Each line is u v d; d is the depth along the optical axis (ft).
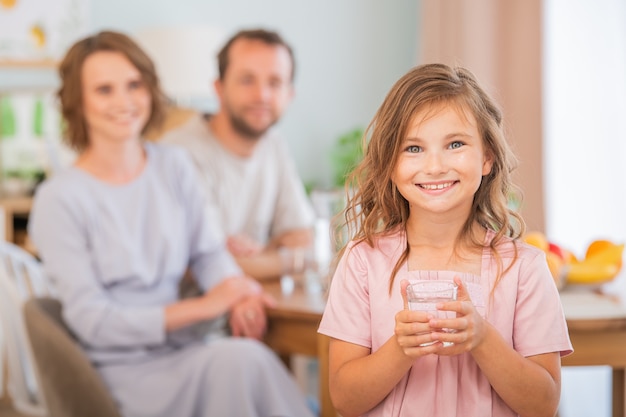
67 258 8.54
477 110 4.46
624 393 7.34
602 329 7.03
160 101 9.20
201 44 14.38
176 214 9.07
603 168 14.11
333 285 4.90
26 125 14.69
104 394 8.18
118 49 8.85
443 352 4.23
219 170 10.77
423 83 4.50
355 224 4.95
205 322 9.12
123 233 8.75
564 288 8.11
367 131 4.87
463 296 4.28
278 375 8.46
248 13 16.37
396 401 4.67
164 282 8.97
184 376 8.38
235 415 8.16
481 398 4.60
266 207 11.28
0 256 9.55
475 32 15.42
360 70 17.11
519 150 14.98
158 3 15.69
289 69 11.02
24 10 14.87
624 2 13.74
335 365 4.81
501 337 4.35
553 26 14.62
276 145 11.46
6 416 9.96
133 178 8.96
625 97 13.83
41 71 15.03
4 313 8.88
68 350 8.08
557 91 14.61
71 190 8.65
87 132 8.97
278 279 9.81
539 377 4.40
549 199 14.65
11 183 14.48
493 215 4.72
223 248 9.59
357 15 17.03
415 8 17.31
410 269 4.73
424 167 4.43
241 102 10.67
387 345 4.45
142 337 8.50
